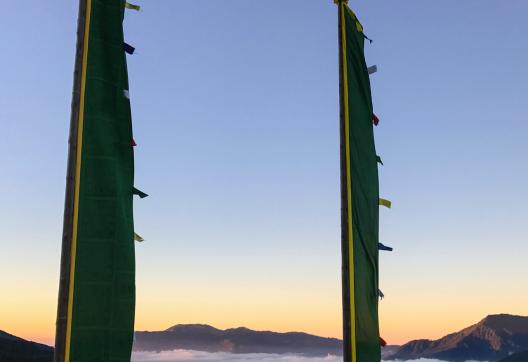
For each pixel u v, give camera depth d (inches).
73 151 563.8
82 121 571.5
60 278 542.3
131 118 610.9
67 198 554.3
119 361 562.6
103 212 566.9
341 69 755.4
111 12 611.8
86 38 589.0
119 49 610.2
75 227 551.8
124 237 585.0
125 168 598.2
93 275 553.3
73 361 532.7
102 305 554.3
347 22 774.5
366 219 741.9
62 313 536.1
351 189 720.3
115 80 602.5
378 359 725.9
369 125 785.6
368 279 727.7
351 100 753.6
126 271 582.2
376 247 764.6
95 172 569.3
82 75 580.7
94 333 546.0
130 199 600.7
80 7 593.0
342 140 731.4
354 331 684.1
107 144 582.6
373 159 781.3
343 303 691.4
